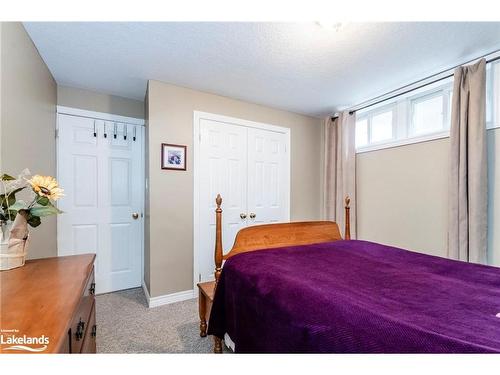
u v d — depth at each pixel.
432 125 2.40
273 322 1.01
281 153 3.28
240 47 1.83
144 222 2.82
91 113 2.62
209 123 2.72
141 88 2.59
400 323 0.75
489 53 1.87
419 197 2.40
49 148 2.18
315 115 3.52
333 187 3.31
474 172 1.86
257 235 1.78
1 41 1.30
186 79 2.37
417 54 1.91
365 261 1.47
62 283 0.94
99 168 2.67
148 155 2.42
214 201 2.75
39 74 1.90
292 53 1.91
